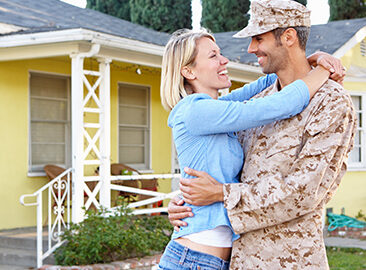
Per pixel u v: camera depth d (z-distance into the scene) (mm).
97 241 7023
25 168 9461
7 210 9195
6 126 9234
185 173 2459
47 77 9891
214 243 2412
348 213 12562
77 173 7734
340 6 21359
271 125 2404
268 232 2373
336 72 2369
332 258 8641
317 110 2271
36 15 10594
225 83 2598
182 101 2473
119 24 12570
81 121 7812
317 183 2217
